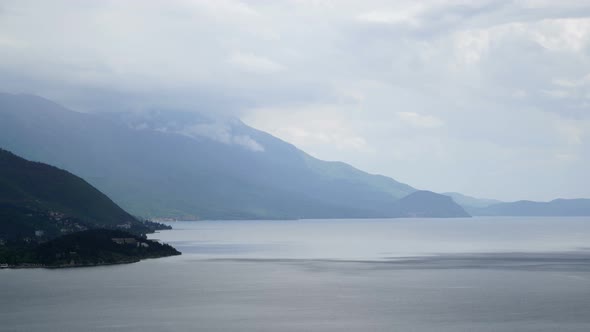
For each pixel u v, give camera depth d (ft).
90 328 524.11
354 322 542.16
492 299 644.27
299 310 593.83
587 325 524.52
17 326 533.14
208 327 525.75
